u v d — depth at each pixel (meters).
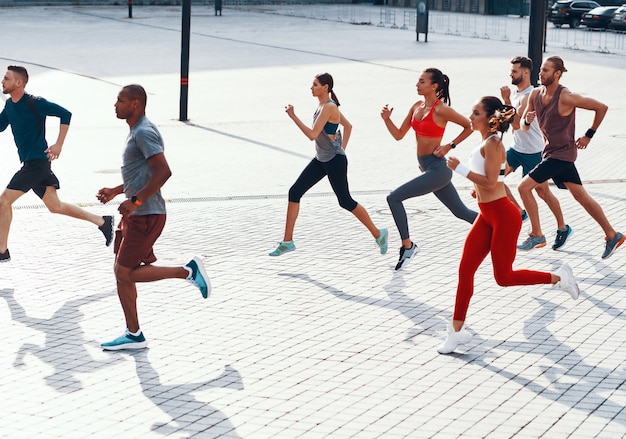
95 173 15.33
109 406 6.64
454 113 9.45
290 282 9.59
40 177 9.92
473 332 8.16
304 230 11.72
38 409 6.59
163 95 24.80
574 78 29.17
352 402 6.71
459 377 7.18
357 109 22.80
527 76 10.92
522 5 59.47
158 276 7.64
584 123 20.73
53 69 29.59
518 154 11.02
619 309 8.74
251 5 63.16
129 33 41.66
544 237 10.52
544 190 10.64
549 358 7.55
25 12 52.09
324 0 66.38
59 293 9.21
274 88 26.44
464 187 14.39
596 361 7.48
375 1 67.38
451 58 34.81
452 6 62.12
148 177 7.58
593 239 11.26
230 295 9.16
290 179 14.98
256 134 19.39
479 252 7.71
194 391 6.90
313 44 38.97
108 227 10.59
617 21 48.12
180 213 12.59
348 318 8.51
